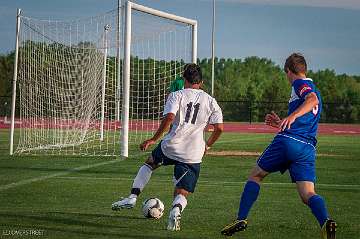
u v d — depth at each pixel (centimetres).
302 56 1705
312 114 1666
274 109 11756
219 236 1773
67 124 5566
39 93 5188
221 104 11806
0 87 12294
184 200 1864
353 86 16950
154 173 3425
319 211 1605
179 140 1862
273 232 1855
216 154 4788
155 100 5391
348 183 3139
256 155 4738
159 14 4534
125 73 4322
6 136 6612
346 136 8200
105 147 5372
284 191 2756
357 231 1892
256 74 19112
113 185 2870
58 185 2844
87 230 1817
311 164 1666
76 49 5359
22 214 2072
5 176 3177
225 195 2611
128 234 1770
